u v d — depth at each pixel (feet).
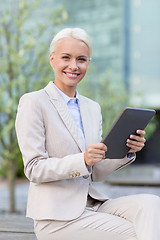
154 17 35.68
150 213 5.57
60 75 6.20
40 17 18.07
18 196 20.42
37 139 5.78
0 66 15.90
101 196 6.44
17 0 16.87
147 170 32.58
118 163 6.47
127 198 6.13
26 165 5.74
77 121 6.42
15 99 15.92
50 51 6.34
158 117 36.73
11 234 8.65
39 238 5.93
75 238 5.71
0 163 18.03
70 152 5.96
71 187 5.86
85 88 21.33
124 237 5.64
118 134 5.68
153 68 35.94
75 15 35.94
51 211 5.63
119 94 25.27
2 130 16.07
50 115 5.98
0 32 16.22
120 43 35.99
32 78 16.70
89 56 6.28
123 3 35.73
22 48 16.21
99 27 36.09
